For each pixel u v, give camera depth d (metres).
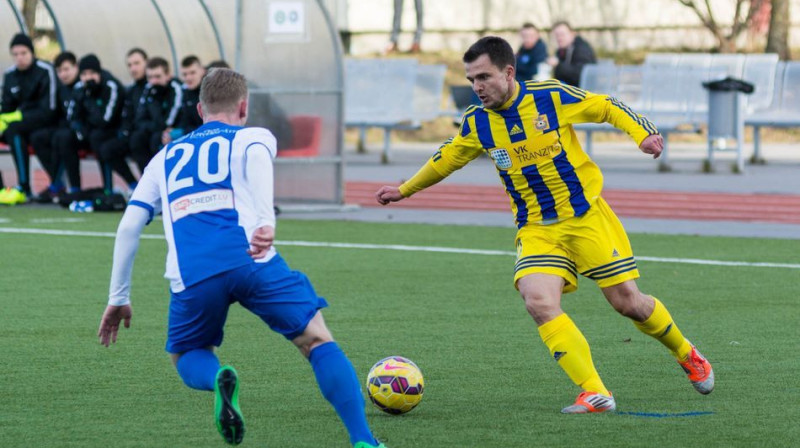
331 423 11.45
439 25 72.81
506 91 11.98
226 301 10.01
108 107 31.52
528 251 12.26
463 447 10.50
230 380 9.25
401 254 23.70
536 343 15.41
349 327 16.50
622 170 37.84
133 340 15.63
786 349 15.01
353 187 35.22
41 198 33.50
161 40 36.56
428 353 14.81
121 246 10.26
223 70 10.66
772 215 28.98
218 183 10.04
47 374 13.62
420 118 43.41
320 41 30.81
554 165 12.05
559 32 39.06
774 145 49.75
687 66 39.47
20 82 33.22
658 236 26.12
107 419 11.59
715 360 14.39
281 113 31.25
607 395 11.85
